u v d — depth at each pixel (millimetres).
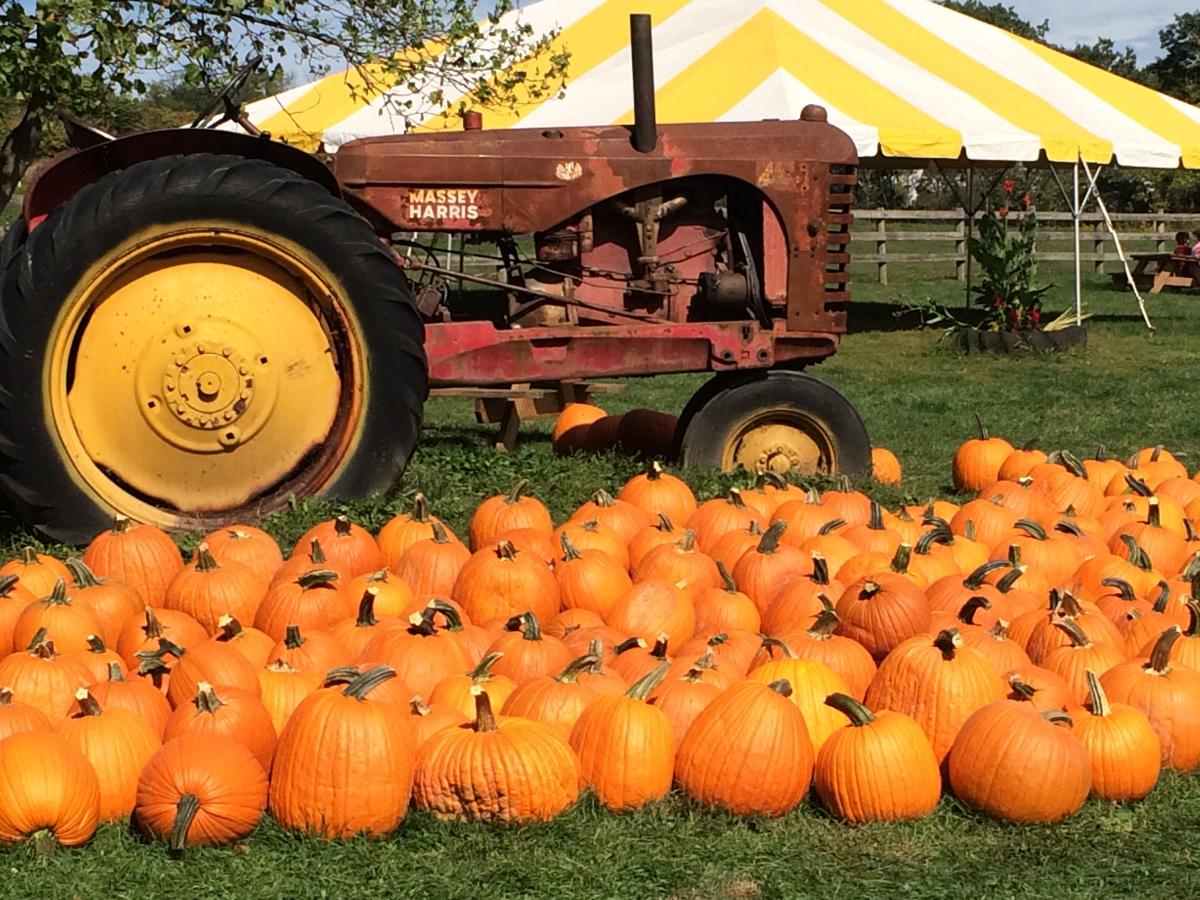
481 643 4863
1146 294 25000
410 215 8031
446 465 8375
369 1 10406
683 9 19094
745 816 4066
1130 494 7430
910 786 4070
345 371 7109
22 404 6480
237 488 7016
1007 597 5461
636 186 8266
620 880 3689
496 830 3898
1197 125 20406
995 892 3703
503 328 8438
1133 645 5180
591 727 4121
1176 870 3863
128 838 3875
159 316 6801
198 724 4078
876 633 4992
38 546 6625
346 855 3781
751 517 6625
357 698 3949
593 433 9164
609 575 5660
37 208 7070
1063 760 4090
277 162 7199
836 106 15898
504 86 11195
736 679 4578
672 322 8477
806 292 8414
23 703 4148
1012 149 16672
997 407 12406
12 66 8500
